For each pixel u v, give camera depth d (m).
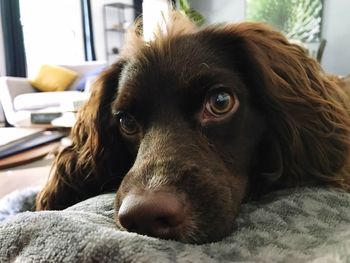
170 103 0.17
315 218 0.13
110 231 0.10
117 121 0.20
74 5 1.34
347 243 0.10
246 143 0.18
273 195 0.16
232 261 0.10
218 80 0.17
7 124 1.08
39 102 0.89
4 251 0.11
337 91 0.22
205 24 0.22
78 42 1.37
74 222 0.11
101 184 0.22
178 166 0.14
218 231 0.13
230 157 0.17
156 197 0.12
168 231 0.12
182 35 0.20
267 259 0.10
